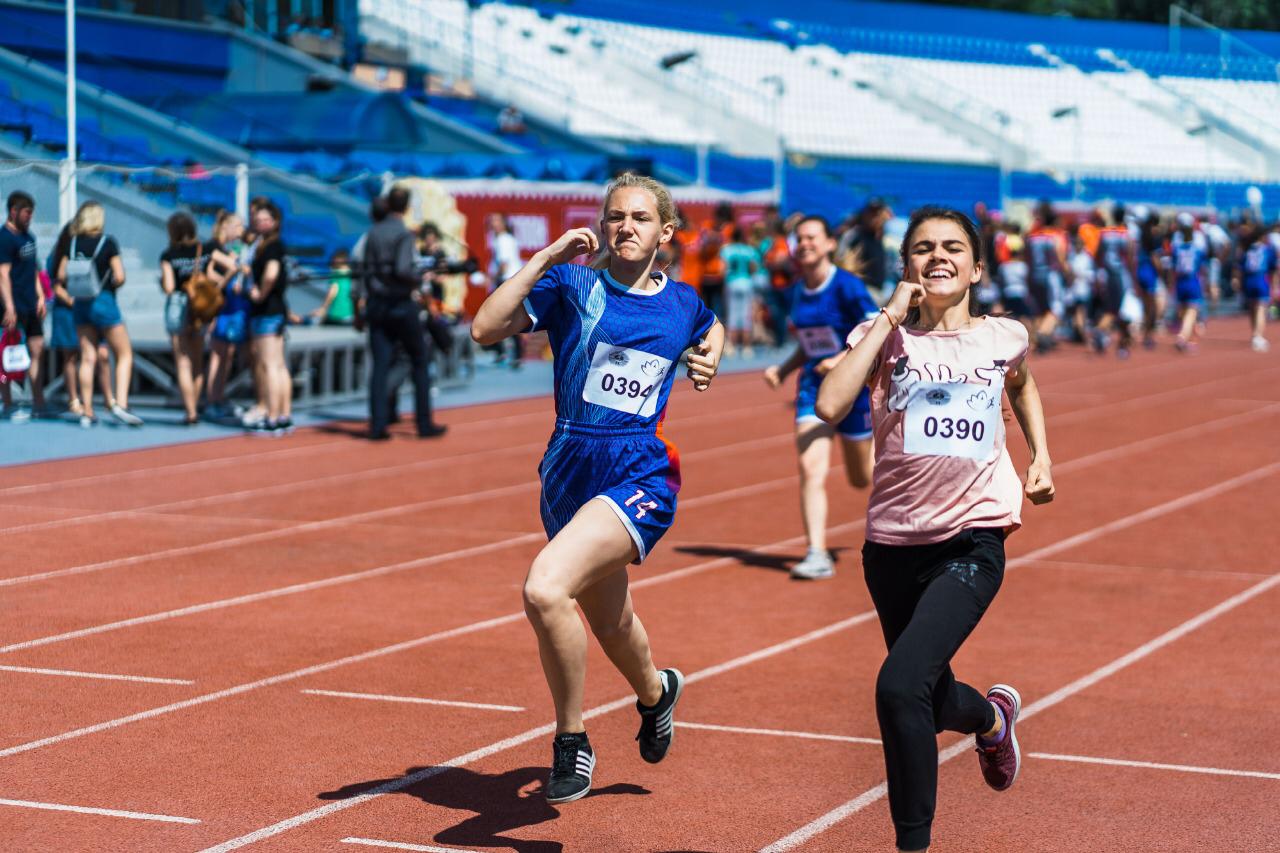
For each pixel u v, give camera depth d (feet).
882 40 169.58
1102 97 173.37
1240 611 26.84
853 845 15.60
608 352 15.44
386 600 26.89
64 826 15.75
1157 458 45.55
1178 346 83.30
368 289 47.16
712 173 117.91
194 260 48.32
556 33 135.95
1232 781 17.76
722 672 22.50
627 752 18.69
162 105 84.74
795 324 28.91
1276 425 53.01
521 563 30.27
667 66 122.11
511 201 79.30
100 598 26.66
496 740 19.02
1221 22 209.56
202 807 16.40
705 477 41.81
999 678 22.36
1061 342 88.12
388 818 16.17
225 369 50.44
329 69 99.35
